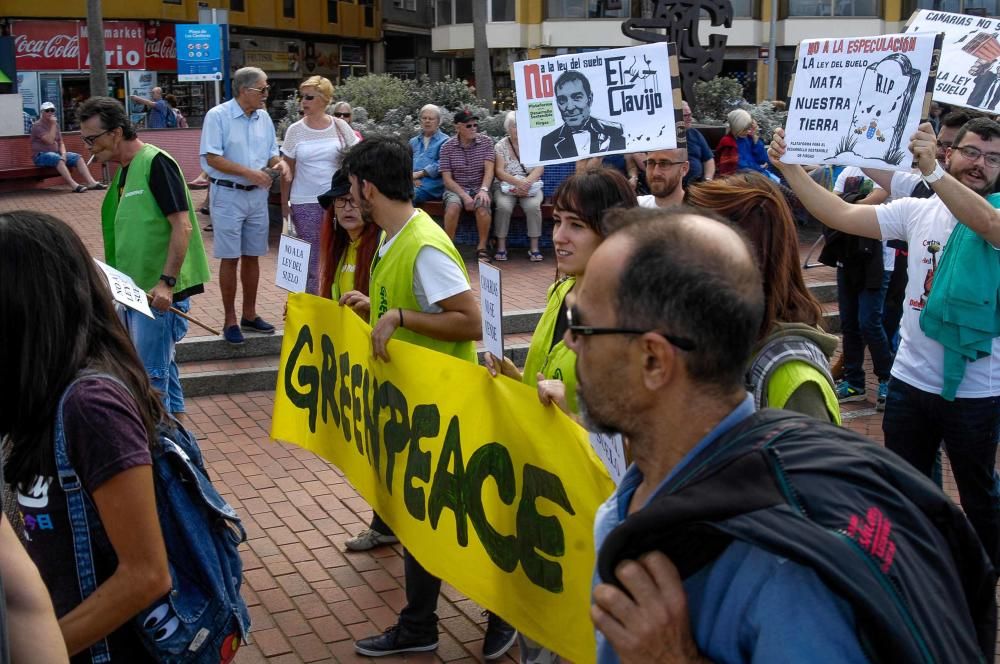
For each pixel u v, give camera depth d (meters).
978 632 1.46
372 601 4.51
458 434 3.50
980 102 5.63
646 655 1.34
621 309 1.47
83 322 2.24
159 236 5.79
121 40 30.31
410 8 42.53
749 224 2.54
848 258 6.97
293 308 4.78
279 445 6.55
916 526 1.35
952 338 3.92
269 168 9.37
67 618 2.16
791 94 3.95
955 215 3.72
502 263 11.10
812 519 1.31
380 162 3.91
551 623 3.07
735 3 36.84
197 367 7.78
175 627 2.39
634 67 4.98
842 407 7.23
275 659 4.04
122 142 5.79
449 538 3.59
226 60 17.16
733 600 1.31
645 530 1.36
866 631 1.25
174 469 2.44
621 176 3.23
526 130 5.10
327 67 39.16
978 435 4.01
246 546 5.08
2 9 28.78
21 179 18.28
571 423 2.93
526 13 37.16
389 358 3.86
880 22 37.00
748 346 1.48
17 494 2.26
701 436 1.49
